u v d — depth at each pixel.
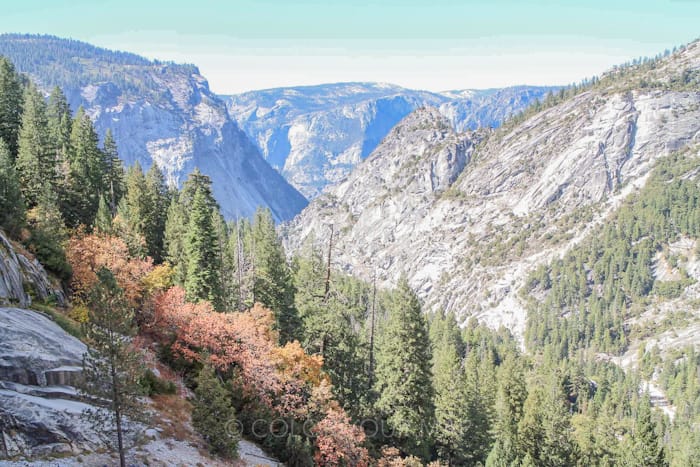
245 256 83.50
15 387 25.59
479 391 64.06
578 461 57.62
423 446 51.09
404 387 49.12
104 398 25.30
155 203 78.19
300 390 43.25
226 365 43.34
